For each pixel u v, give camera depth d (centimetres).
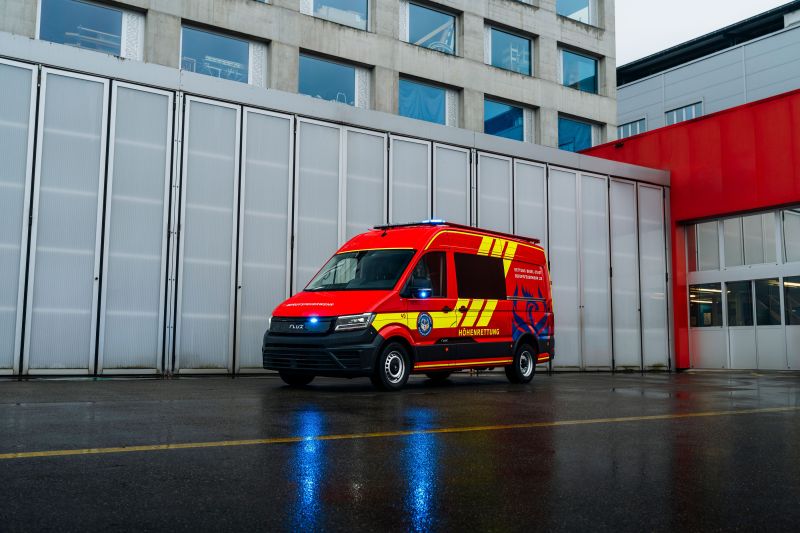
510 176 1978
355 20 2428
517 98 2744
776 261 2134
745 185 2173
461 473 461
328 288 1127
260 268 1574
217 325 1516
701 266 2331
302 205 1634
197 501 381
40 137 1365
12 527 330
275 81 2225
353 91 2416
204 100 1537
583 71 2989
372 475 450
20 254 1332
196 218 1509
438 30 2611
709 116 2280
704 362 2295
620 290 2186
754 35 4528
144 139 1466
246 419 692
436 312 1128
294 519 350
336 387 1118
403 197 1778
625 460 515
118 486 409
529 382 1314
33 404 802
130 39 2056
